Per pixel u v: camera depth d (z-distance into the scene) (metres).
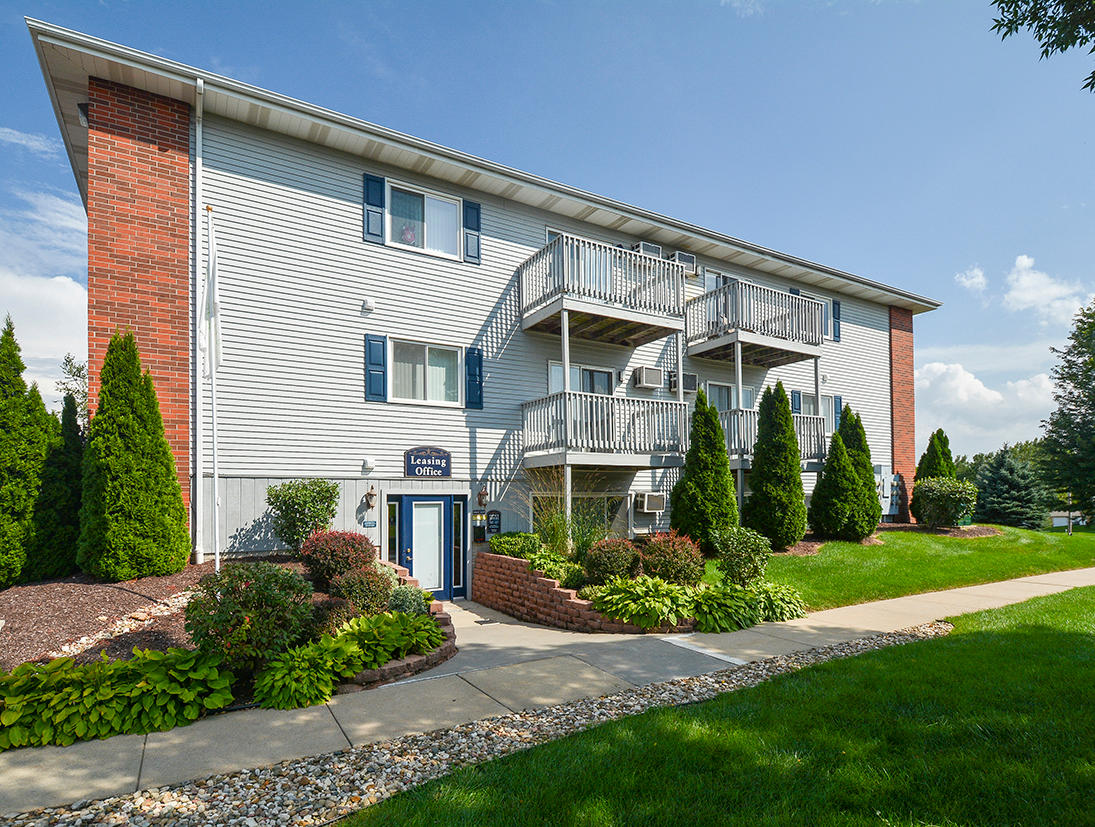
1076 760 3.83
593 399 12.05
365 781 3.81
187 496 9.55
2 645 6.02
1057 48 6.34
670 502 14.24
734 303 14.77
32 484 8.42
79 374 16.39
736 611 8.62
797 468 13.98
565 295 11.87
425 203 12.34
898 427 20.67
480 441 12.46
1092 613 8.67
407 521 11.52
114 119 9.38
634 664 6.63
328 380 10.91
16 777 3.88
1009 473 26.39
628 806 3.38
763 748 4.13
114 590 7.64
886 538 15.61
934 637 7.92
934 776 3.68
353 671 5.79
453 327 12.35
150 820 3.35
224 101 9.93
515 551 11.27
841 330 19.50
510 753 4.23
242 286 10.27
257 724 4.82
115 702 4.70
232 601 5.39
